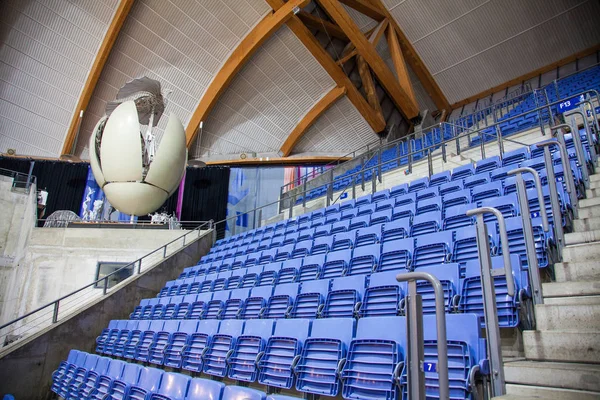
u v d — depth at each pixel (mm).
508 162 6969
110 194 10961
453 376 2631
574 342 2674
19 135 18250
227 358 4273
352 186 10844
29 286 11562
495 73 19359
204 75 18641
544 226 3293
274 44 18125
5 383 6797
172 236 12125
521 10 17516
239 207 19562
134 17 16875
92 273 11805
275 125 20422
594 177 4758
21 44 16750
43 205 15016
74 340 7844
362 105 19016
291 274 6195
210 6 16938
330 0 15875
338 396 3320
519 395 2328
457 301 3582
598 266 3250
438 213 5602
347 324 3547
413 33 19172
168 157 11195
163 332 5664
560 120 7875
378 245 5312
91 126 19047
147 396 3734
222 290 7102
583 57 17422
